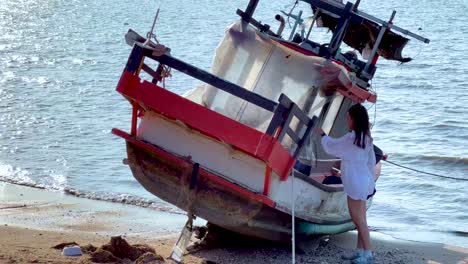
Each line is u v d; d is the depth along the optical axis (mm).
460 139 20562
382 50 11188
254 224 9820
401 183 16500
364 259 10133
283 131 9102
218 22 52906
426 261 10891
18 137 18688
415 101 25359
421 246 11875
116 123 20547
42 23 53875
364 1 70625
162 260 9156
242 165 9484
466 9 63781
